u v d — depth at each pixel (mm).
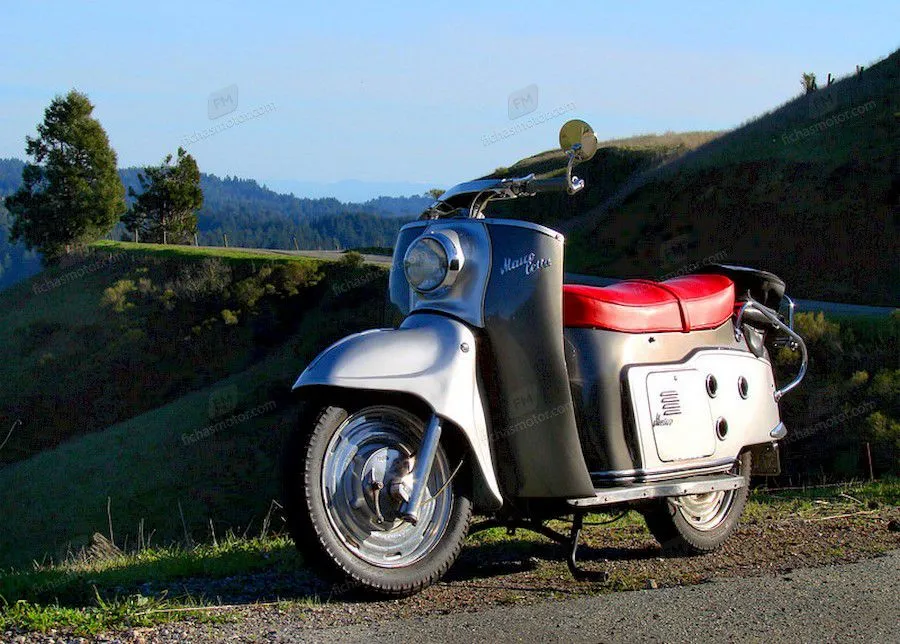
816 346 22375
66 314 67750
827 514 7090
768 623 4121
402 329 4711
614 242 50844
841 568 5117
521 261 4762
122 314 64562
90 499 39375
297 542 4344
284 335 56750
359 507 4445
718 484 5508
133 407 57062
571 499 4855
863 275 41344
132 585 4973
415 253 4836
